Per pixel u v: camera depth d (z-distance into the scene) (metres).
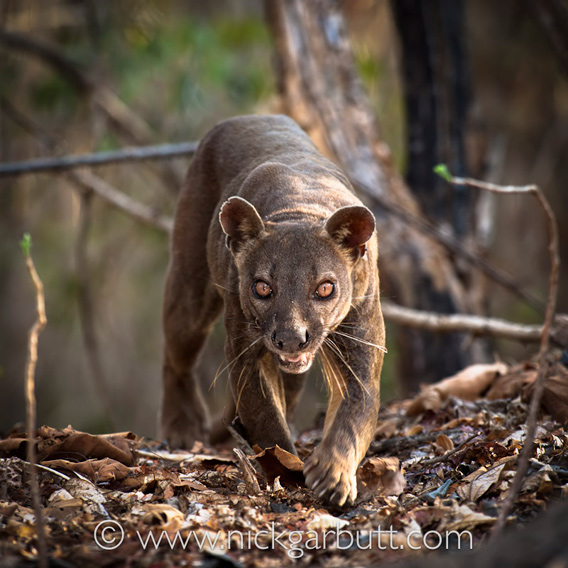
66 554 4.69
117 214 21.92
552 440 6.15
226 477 6.16
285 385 7.60
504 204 26.45
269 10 14.97
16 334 27.56
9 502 5.46
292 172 6.79
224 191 7.47
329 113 14.72
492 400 8.07
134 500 5.58
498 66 25.78
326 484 5.52
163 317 8.32
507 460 5.70
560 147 26.48
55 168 12.72
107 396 17.83
